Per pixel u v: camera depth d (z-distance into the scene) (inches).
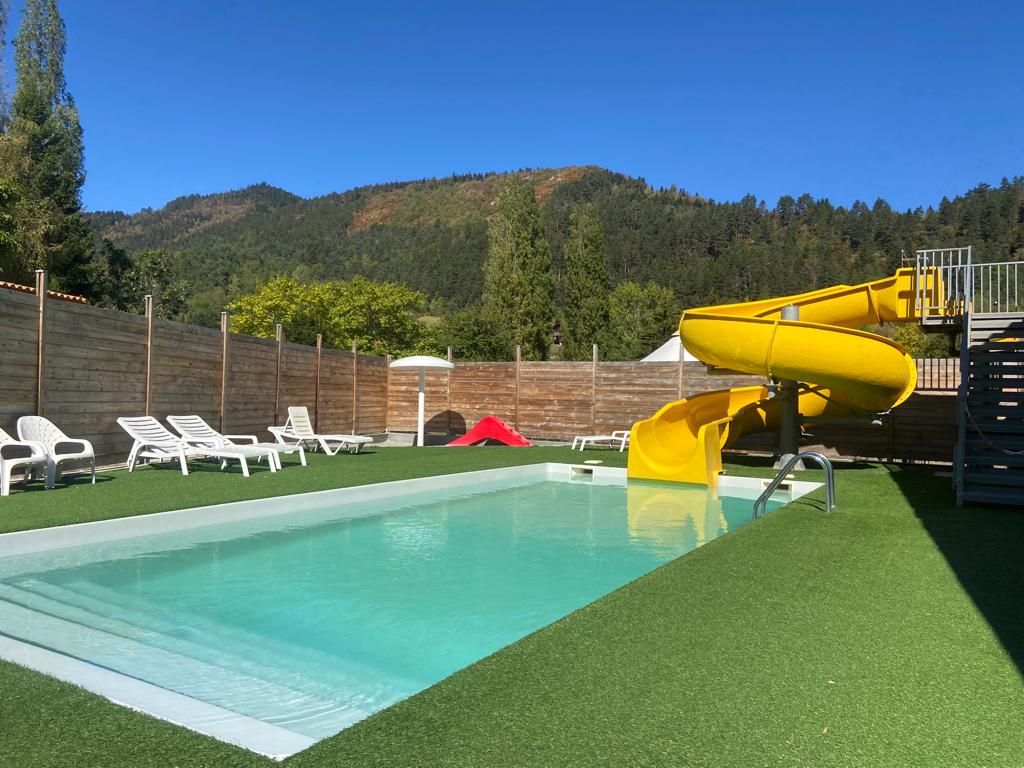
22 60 1531.7
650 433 456.8
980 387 360.2
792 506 305.4
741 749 89.4
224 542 257.4
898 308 451.2
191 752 86.7
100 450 402.3
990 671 118.7
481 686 108.8
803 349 398.9
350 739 90.5
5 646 129.3
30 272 1144.2
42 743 88.5
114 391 411.2
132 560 226.4
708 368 497.0
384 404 758.5
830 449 557.0
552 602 191.8
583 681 111.2
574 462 502.6
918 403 527.2
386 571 223.6
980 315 414.0
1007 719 100.0
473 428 668.1
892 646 130.6
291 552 245.9
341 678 135.9
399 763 84.0
